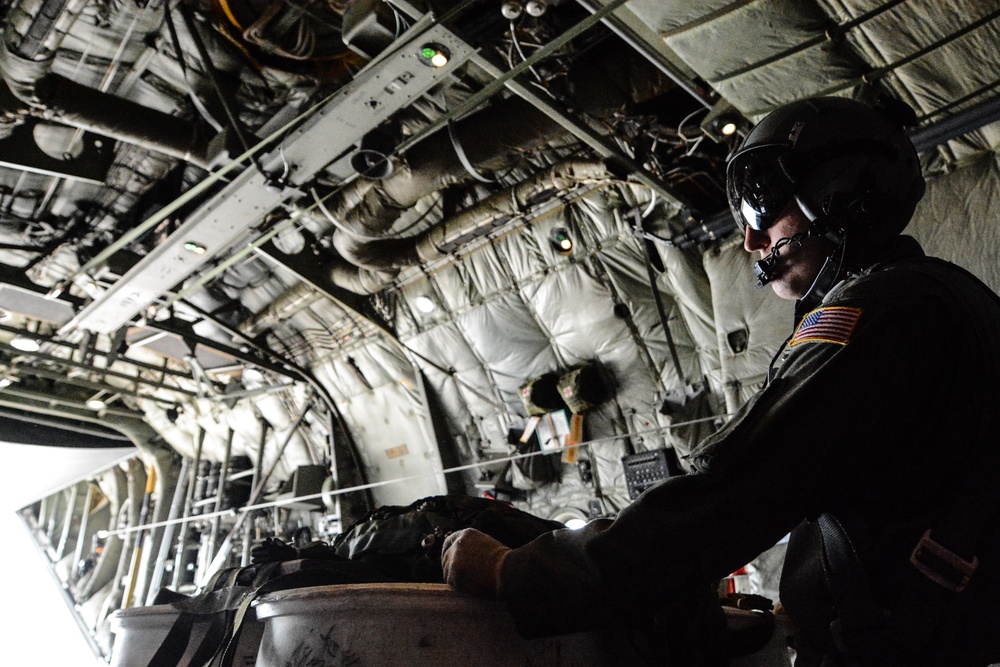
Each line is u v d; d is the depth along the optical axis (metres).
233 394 7.04
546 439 5.48
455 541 1.10
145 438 9.23
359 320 6.32
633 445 5.13
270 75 4.14
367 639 1.06
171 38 3.76
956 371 0.87
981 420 0.84
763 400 0.90
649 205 4.39
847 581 0.91
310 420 7.52
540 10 3.03
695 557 0.84
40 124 4.41
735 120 3.35
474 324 5.68
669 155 4.14
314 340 6.79
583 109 3.74
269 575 1.35
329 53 3.98
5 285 5.50
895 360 0.85
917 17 2.60
